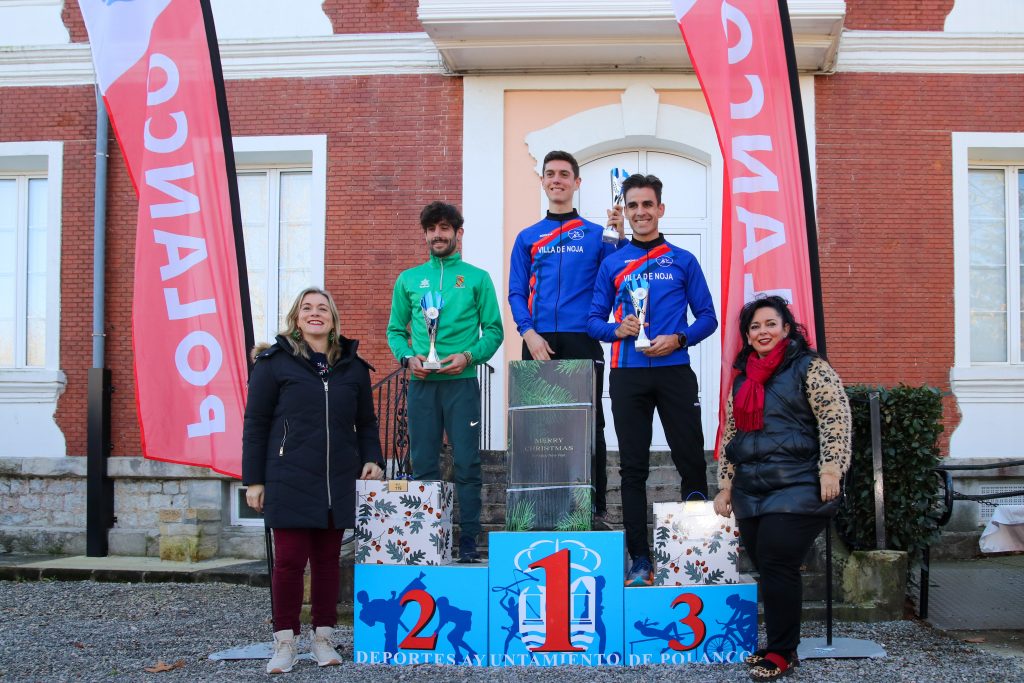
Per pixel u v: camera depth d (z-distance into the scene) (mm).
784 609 4141
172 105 5047
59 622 5797
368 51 8523
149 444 4883
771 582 4148
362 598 4508
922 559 5551
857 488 5562
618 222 5305
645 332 4824
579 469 4496
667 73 8406
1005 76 8273
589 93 8484
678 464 4797
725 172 5129
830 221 8219
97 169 8508
